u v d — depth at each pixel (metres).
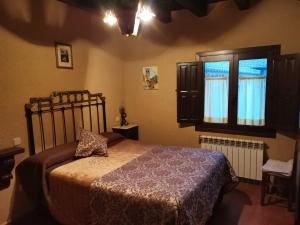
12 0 2.60
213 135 3.89
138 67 4.48
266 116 3.39
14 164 2.58
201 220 2.08
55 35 3.12
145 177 2.23
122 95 4.59
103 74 4.05
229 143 3.62
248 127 3.57
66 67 3.30
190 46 3.92
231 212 2.78
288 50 3.22
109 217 2.04
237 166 3.59
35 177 2.54
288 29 3.19
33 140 2.85
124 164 2.62
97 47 3.88
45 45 2.99
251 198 3.11
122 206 1.96
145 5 2.33
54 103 3.12
